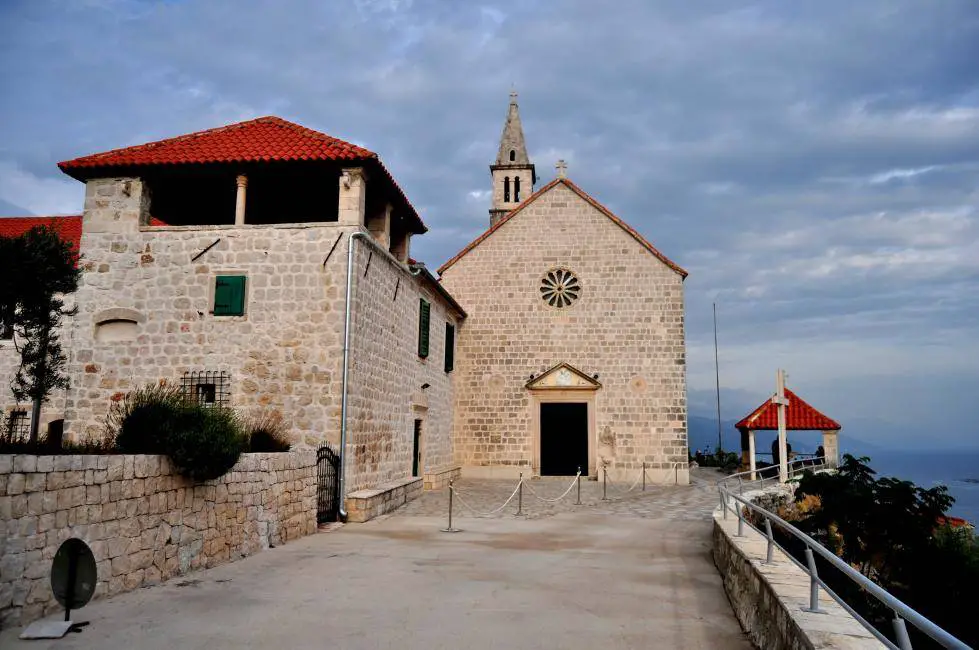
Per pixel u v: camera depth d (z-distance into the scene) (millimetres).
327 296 15047
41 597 6375
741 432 31531
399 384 18797
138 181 15766
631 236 26547
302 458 12523
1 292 9641
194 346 15211
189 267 15492
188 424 8828
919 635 12000
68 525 6734
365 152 15172
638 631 6910
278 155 15133
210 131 17078
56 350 11047
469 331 26766
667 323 25875
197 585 8172
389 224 18078
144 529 7902
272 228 15398
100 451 8242
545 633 6730
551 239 26891
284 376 14875
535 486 23609
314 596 7910
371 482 16312
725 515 11734
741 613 7340
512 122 40219
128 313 15445
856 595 11602
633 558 11203
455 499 19094
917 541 14539
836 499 15492
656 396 25484
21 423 17891
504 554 11211
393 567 9797
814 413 29312
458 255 27203
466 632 6672
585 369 25938
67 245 10422
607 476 25109
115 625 6414
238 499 10109
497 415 26188
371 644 6188
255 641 6152
